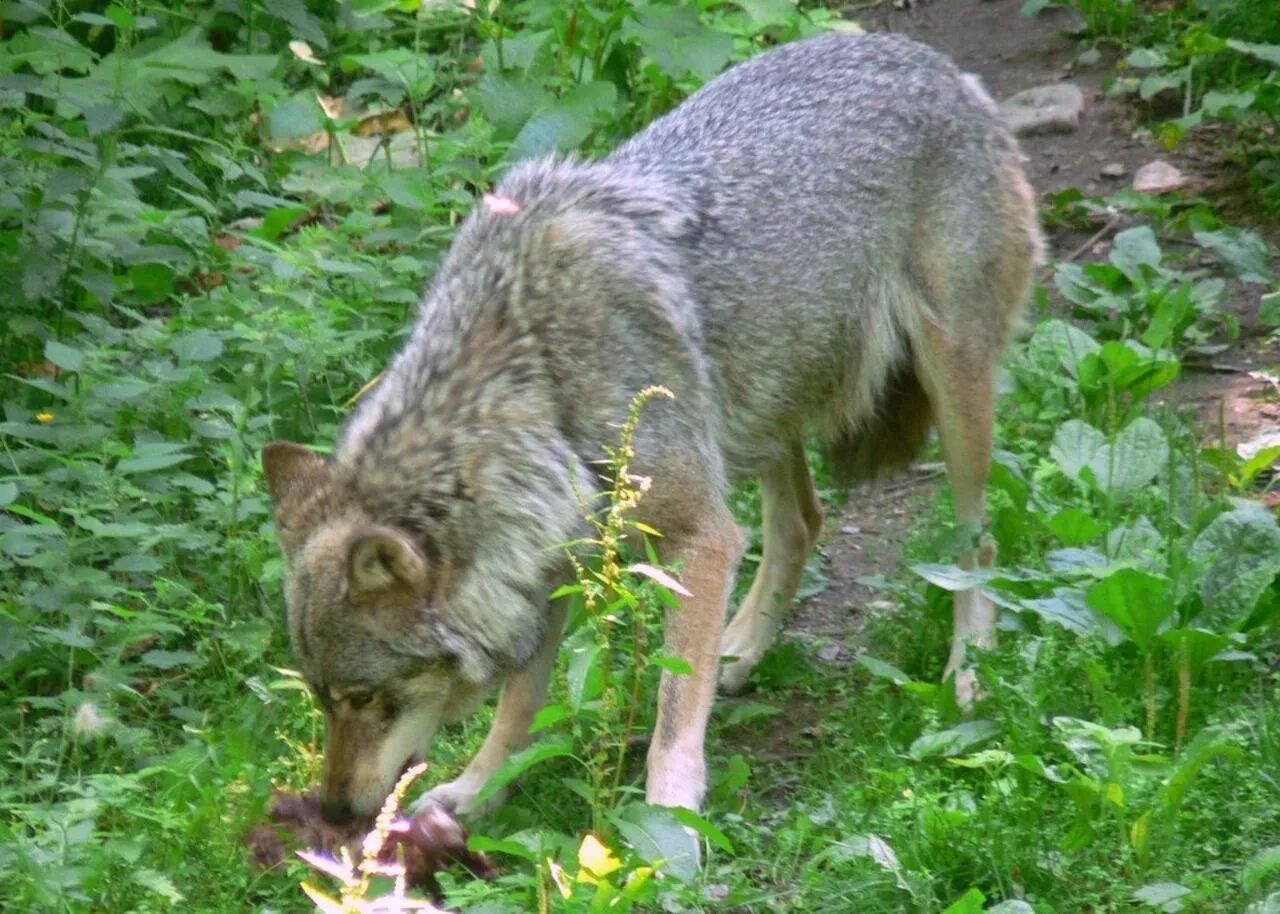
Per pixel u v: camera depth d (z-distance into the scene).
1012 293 10.76
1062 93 16.98
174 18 15.80
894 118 10.16
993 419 10.70
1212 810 8.05
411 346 8.90
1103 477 10.66
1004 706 8.80
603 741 8.02
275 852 8.26
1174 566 9.15
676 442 8.95
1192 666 8.91
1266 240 14.86
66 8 15.83
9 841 8.00
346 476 8.40
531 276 8.76
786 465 10.56
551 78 14.49
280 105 13.57
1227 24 17.09
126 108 13.09
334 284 12.62
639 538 8.96
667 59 13.87
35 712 9.86
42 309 12.55
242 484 10.44
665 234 9.27
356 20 16.19
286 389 11.50
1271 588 9.43
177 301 12.87
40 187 12.55
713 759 9.60
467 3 15.97
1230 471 11.32
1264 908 7.25
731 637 10.64
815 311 9.88
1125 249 13.86
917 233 10.31
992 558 10.59
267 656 10.12
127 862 8.03
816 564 11.66
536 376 8.59
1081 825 7.84
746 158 9.77
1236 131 16.52
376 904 5.70
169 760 8.89
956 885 7.87
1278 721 8.56
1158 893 7.41
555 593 7.86
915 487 12.69
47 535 10.16
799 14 15.80
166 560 10.55
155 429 11.28
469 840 7.84
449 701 8.56
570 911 7.17
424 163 14.16
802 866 8.23
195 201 12.96
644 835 7.74
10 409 11.51
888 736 9.12
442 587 8.21
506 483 8.38
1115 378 12.34
